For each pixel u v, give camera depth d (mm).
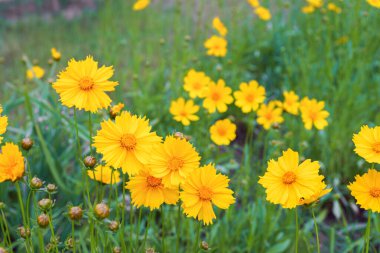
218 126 865
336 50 1420
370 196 557
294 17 1640
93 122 939
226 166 937
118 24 1954
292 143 995
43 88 1000
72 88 571
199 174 552
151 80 1249
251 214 839
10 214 844
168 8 2076
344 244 913
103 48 1624
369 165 1051
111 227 572
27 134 920
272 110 916
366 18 1244
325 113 897
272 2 1950
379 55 1412
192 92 923
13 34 2094
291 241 854
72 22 2207
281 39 1521
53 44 1906
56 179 827
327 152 1090
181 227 850
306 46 1457
